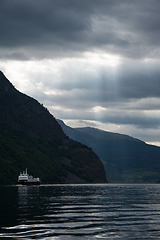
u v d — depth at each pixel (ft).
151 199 366.63
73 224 175.01
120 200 345.51
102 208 257.14
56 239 139.44
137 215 215.10
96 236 145.79
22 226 167.32
